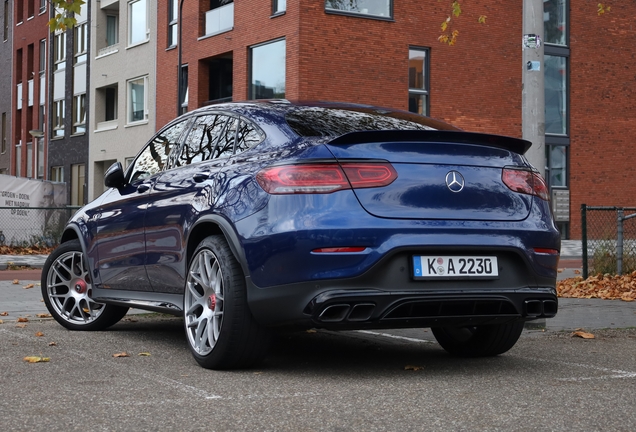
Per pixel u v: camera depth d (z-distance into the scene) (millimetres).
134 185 6344
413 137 4754
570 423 3668
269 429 3531
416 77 25219
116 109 36281
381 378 4797
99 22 36438
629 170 29703
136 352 5777
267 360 5457
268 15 24703
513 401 4133
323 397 4211
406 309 4637
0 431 3463
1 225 21078
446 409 3936
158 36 31516
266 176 4707
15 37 45062
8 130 46125
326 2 23688
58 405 3979
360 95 24078
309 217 4508
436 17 25391
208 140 5684
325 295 4473
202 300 5172
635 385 4598
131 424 3600
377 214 4566
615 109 29453
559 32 28609
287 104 5551
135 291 6250
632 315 8164
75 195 38438
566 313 8344
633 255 12297
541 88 7688
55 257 7113
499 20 26469
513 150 5133
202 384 4562
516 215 4938
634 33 29797
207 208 5145
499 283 4832
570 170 28672
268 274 4633
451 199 4746
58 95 39906
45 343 6180
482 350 5617
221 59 28484
